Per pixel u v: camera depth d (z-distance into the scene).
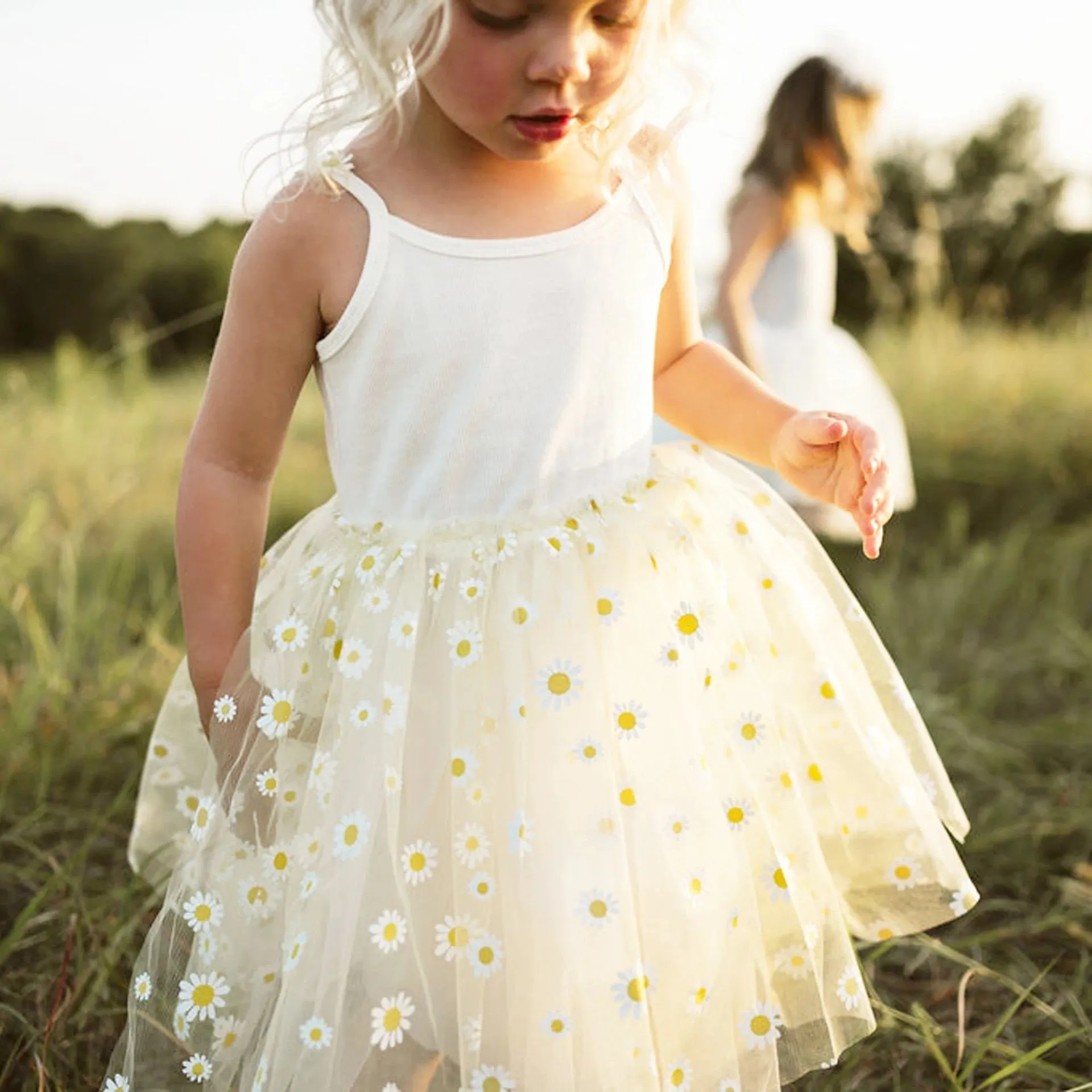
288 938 1.27
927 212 6.12
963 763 2.45
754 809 1.37
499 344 1.32
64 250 9.90
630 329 1.39
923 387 4.98
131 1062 1.32
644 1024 1.24
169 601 2.94
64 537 3.20
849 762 1.48
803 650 1.47
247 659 1.36
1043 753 2.59
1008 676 2.99
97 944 1.77
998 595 3.48
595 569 1.34
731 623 1.41
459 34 1.20
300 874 1.28
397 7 1.20
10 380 4.80
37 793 2.17
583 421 1.36
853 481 1.47
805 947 1.38
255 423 1.37
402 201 1.33
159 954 1.34
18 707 2.29
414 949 1.26
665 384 1.60
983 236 9.17
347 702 1.30
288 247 1.32
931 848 1.48
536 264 1.34
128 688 2.46
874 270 8.46
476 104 1.23
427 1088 1.31
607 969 1.24
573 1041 1.24
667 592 1.36
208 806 1.36
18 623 2.66
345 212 1.32
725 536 1.46
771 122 3.27
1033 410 4.78
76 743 2.27
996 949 1.98
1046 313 7.18
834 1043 1.40
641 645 1.33
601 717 1.30
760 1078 1.33
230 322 1.36
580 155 1.41
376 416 1.34
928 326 5.64
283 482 4.48
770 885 1.37
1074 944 1.99
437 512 1.34
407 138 1.35
